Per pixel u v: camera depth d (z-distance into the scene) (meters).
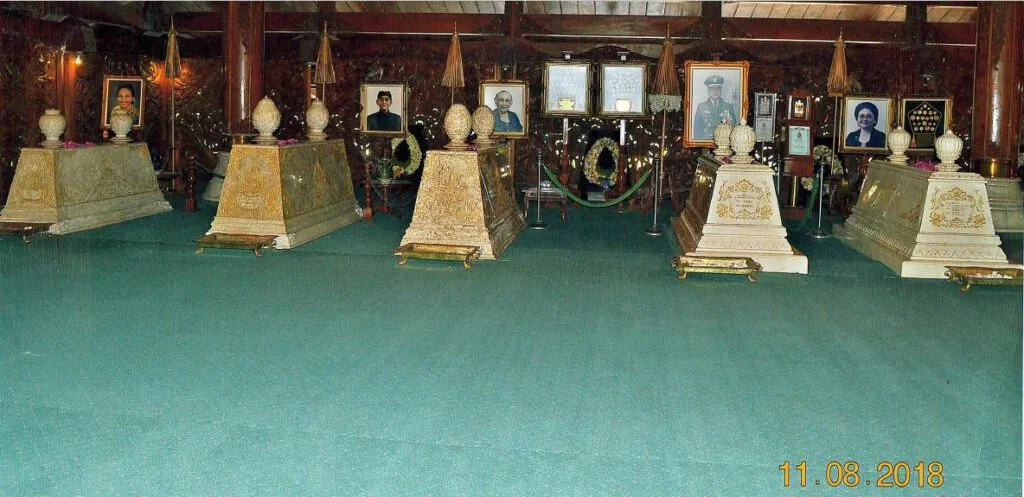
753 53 13.81
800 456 3.66
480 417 4.05
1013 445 3.79
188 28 14.34
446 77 12.48
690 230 9.27
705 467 3.53
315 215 9.99
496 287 7.12
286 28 14.03
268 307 6.26
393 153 14.74
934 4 13.09
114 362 4.83
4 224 9.09
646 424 4.00
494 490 3.29
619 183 13.72
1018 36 10.81
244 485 3.30
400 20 13.88
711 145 12.97
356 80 14.91
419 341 5.39
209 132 15.28
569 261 8.45
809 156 12.30
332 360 4.94
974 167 11.41
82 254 8.27
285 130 15.18
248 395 4.31
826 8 13.55
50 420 3.94
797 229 11.03
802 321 6.07
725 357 5.13
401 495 3.23
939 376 4.79
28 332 5.45
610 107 13.73
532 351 5.20
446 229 8.59
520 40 13.45
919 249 7.80
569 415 4.10
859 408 4.25
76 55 13.33
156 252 8.48
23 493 3.20
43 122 9.66
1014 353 5.28
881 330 5.83
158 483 3.30
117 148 10.82
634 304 6.56
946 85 13.86
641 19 13.41
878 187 9.59
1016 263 7.80
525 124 13.83
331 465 3.49
